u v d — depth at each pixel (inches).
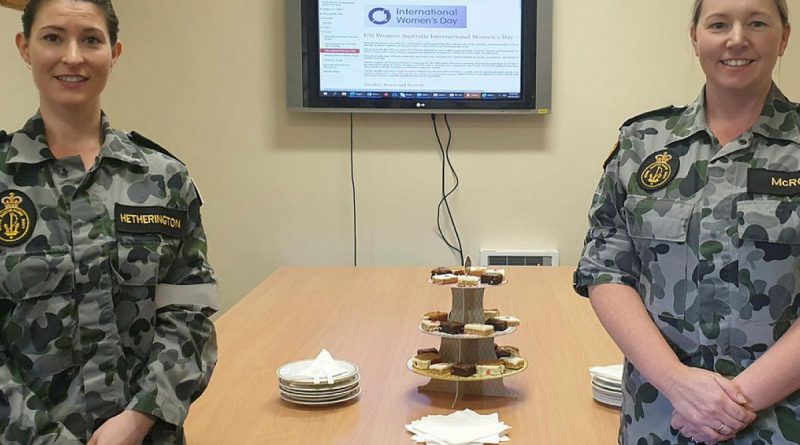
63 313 52.9
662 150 57.3
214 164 156.4
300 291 122.0
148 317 56.0
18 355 52.6
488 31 149.6
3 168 53.5
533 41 149.6
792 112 54.4
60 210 53.8
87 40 54.2
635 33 152.4
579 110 154.3
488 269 77.2
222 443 63.8
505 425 65.5
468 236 157.0
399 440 64.0
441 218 156.8
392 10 148.9
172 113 155.5
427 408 71.2
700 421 50.8
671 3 151.6
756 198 52.7
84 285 53.5
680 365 53.0
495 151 155.3
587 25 152.6
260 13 153.0
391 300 115.3
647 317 56.4
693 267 54.2
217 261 158.1
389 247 157.5
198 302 58.5
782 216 51.7
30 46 53.9
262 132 155.6
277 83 154.4
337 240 157.6
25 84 120.3
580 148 155.1
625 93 153.8
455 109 150.9
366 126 155.0
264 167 156.3
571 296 116.3
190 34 153.8
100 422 53.8
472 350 74.1
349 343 92.7
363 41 149.6
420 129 155.0
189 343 57.0
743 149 53.9
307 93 150.8
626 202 58.1
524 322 101.5
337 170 156.1
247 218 157.5
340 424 67.6
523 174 155.9
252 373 81.8
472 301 74.5
